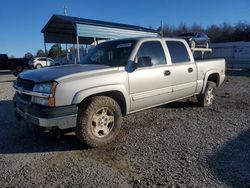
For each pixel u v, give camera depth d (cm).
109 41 616
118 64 530
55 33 2289
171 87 604
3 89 1273
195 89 691
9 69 3244
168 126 588
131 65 524
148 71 548
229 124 602
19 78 504
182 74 632
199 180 357
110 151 458
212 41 5166
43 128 433
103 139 475
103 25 1928
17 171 392
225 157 426
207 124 602
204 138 512
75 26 1781
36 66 3384
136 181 357
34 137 531
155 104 586
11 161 426
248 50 2716
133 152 452
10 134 552
